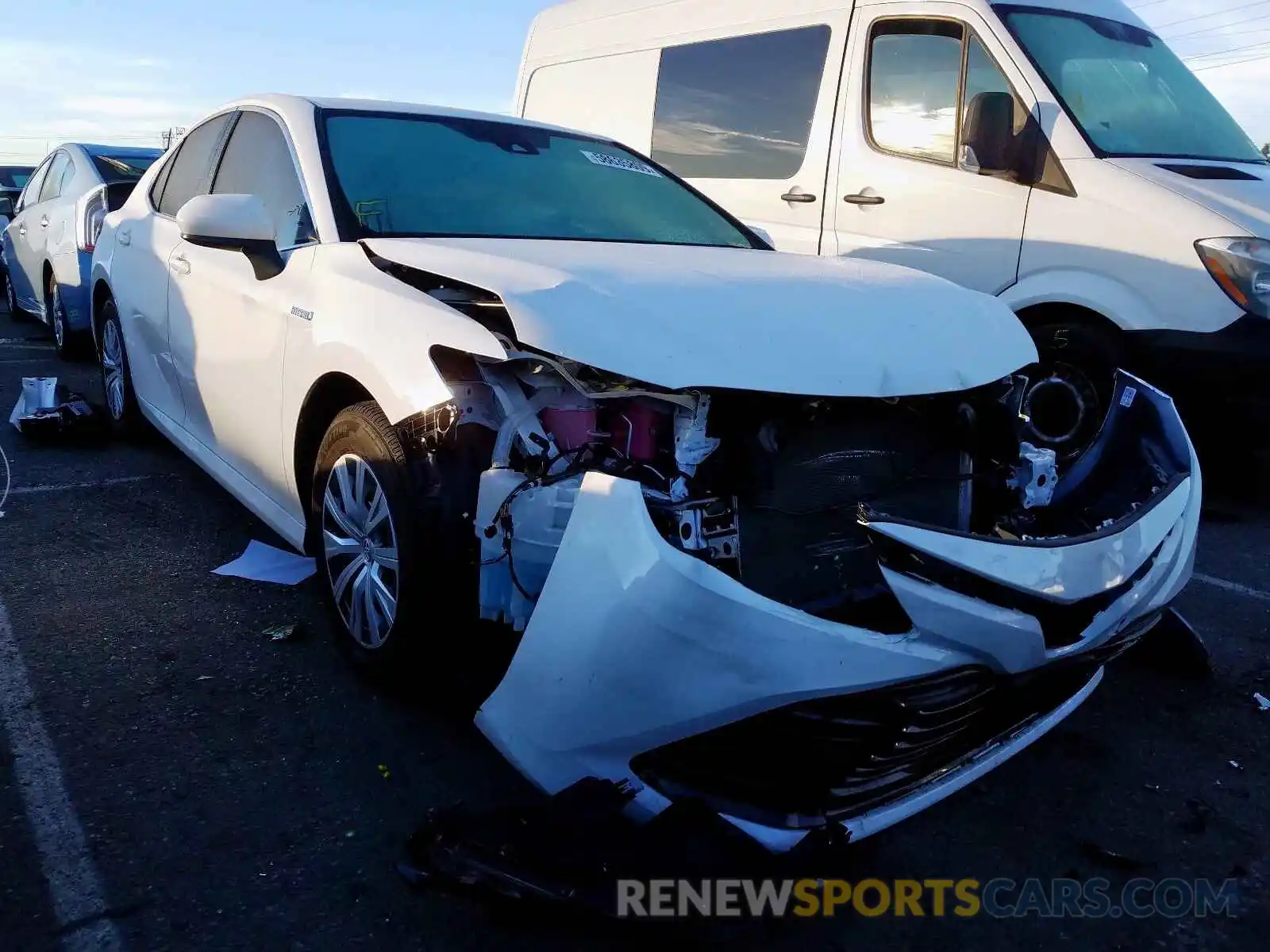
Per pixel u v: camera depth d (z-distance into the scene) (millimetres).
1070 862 2506
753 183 6406
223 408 3838
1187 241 4746
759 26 6410
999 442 2816
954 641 2174
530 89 8102
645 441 2439
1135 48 5770
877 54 5805
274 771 2666
